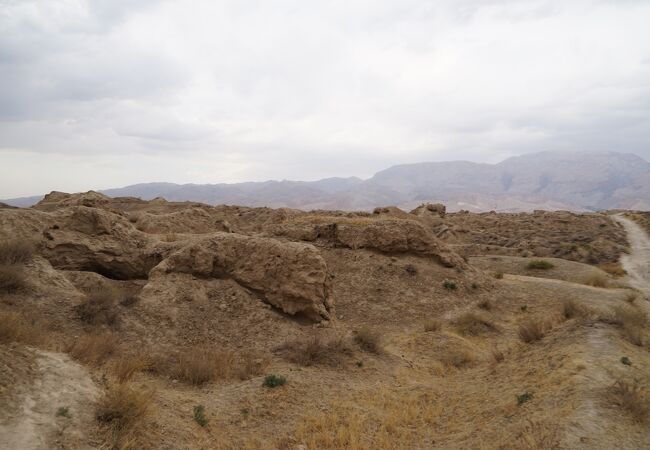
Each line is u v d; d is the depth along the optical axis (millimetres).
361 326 17938
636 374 9078
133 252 19203
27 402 6926
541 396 8812
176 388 10266
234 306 15984
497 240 53719
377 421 9719
